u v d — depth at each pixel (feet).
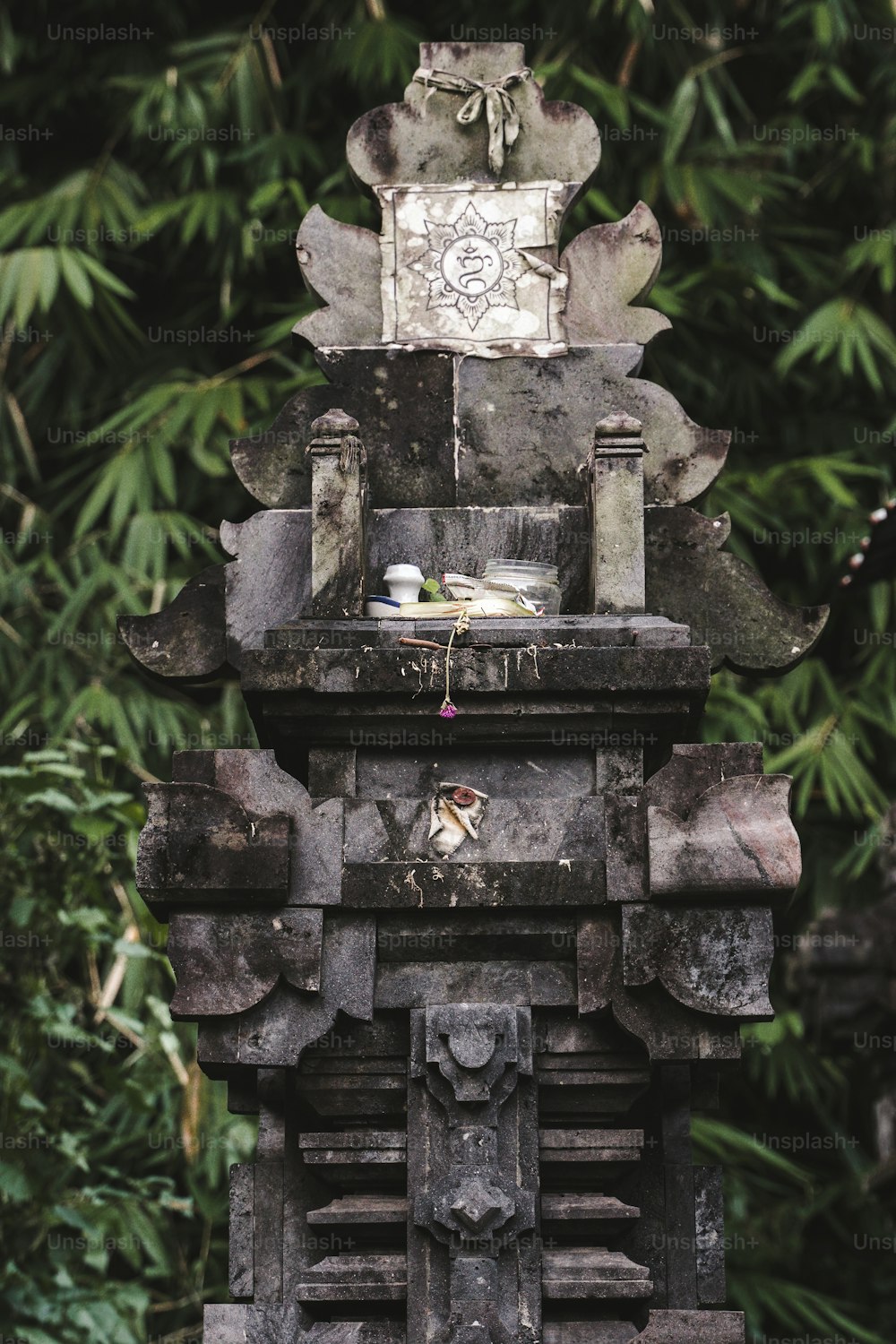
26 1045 19.27
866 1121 26.91
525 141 13.84
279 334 25.09
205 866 11.11
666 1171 11.80
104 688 24.06
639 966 10.96
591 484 12.57
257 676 11.37
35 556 26.00
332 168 27.37
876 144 28.35
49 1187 18.88
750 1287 23.56
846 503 25.02
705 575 13.08
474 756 11.64
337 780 11.59
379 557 13.01
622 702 11.43
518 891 11.16
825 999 21.72
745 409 27.91
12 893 19.20
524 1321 10.59
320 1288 10.87
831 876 26.09
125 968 22.34
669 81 28.55
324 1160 11.12
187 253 27.94
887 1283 25.48
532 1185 10.84
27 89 27.63
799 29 28.32
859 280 27.94
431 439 13.38
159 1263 20.38
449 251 13.65
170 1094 22.40
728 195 26.43
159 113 26.78
